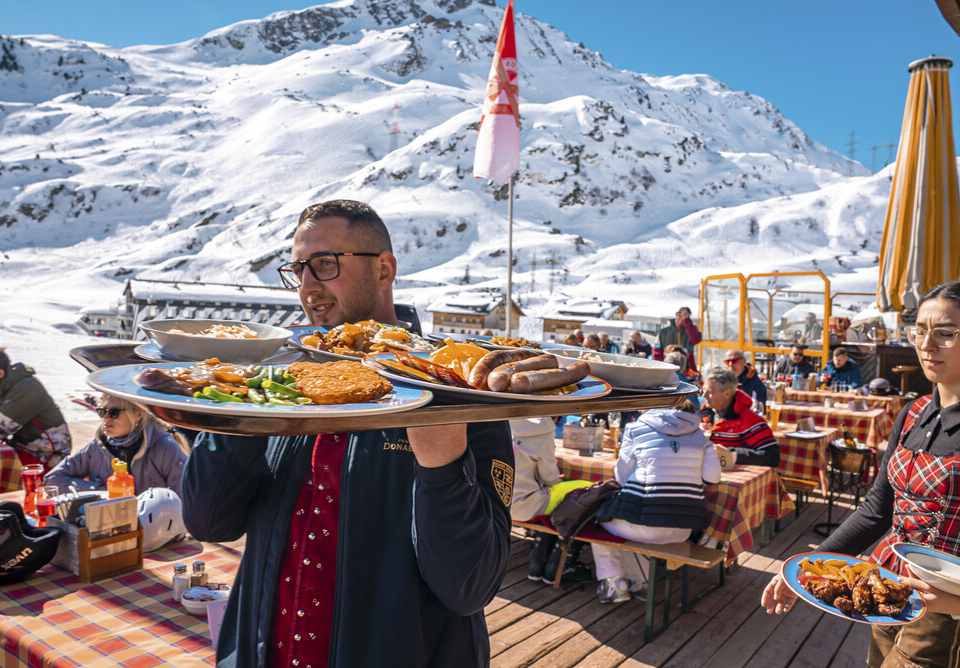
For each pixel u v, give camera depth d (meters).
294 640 1.07
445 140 195.75
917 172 6.95
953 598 1.44
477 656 1.16
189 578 2.12
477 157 6.71
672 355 5.26
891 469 1.88
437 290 116.19
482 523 0.98
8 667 1.84
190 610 2.00
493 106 6.72
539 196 192.50
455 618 1.11
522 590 4.10
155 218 179.38
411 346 0.95
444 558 0.95
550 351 1.09
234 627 1.21
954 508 1.69
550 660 3.25
